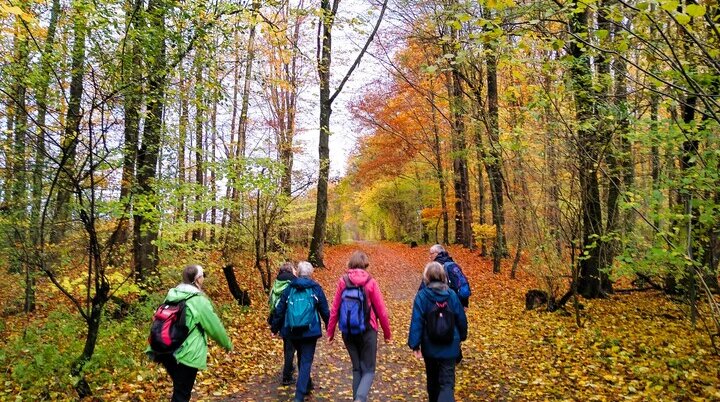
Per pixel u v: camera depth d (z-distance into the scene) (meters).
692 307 7.12
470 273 17.66
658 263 6.42
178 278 8.88
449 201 29.22
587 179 8.11
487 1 3.69
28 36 5.37
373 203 41.53
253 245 12.59
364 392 4.45
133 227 7.48
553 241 8.99
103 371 5.61
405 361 7.15
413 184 33.09
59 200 5.76
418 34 11.55
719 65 3.29
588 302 10.33
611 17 3.79
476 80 10.96
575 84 6.81
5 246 5.49
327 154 18.20
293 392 5.63
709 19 3.00
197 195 9.32
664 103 5.69
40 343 6.03
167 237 8.88
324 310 5.18
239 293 10.82
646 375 5.53
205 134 12.56
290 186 12.35
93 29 5.27
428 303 4.41
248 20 7.29
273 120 15.00
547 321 9.05
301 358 5.07
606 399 4.98
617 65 6.10
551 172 8.33
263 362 6.95
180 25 6.47
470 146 13.77
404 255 28.62
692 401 4.72
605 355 6.58
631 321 8.47
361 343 4.75
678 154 5.62
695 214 5.87
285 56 9.63
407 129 24.66
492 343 7.95
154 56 6.05
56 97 5.35
